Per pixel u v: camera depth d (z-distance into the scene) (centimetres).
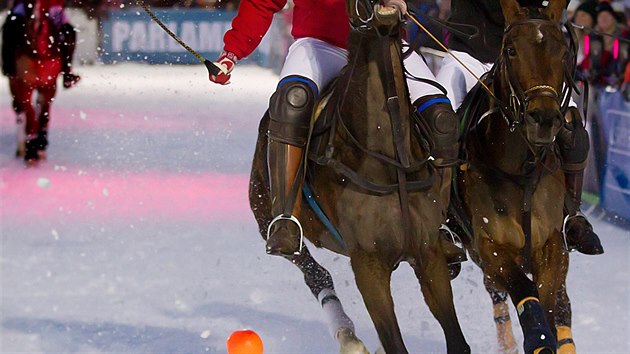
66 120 2720
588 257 1360
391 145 766
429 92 812
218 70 874
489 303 1123
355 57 775
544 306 827
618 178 1591
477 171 857
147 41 3912
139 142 2370
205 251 1383
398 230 767
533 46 782
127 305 1124
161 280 1230
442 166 796
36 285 1204
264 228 986
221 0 3978
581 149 873
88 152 2219
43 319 1069
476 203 855
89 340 1000
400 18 753
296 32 869
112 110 2948
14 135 2448
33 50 2036
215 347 980
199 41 3975
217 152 2252
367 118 770
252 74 3878
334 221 799
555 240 845
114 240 1441
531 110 767
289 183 820
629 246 1424
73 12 3712
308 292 1182
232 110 2988
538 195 835
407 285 1184
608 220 1611
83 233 1482
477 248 859
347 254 841
